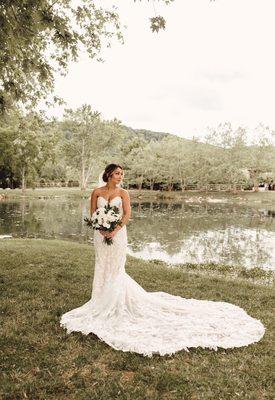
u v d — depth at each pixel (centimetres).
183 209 3672
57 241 1360
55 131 5053
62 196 5303
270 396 362
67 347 452
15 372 391
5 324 514
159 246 1596
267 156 6078
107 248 545
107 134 6334
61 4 923
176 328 500
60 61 1020
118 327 497
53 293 663
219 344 462
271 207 4059
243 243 1702
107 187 574
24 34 704
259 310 613
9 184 5969
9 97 968
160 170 6462
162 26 658
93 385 374
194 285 773
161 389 373
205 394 362
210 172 6225
